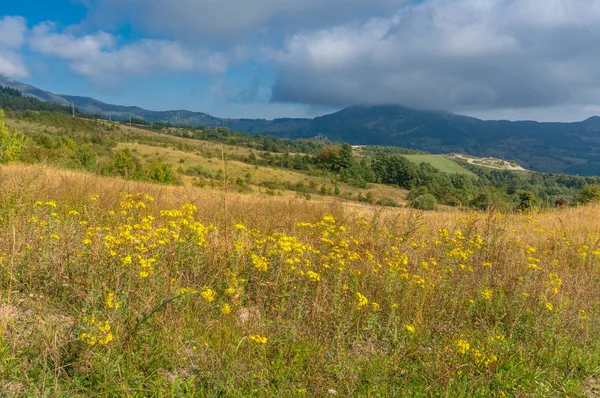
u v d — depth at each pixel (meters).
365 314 4.91
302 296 4.86
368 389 3.64
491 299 5.70
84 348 3.30
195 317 4.22
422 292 5.49
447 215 12.70
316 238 7.35
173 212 5.73
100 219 6.48
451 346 4.39
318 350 4.03
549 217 13.83
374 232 7.98
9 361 3.11
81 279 4.38
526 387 4.07
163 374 3.42
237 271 5.14
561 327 5.18
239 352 3.80
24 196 6.41
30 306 3.99
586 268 8.14
